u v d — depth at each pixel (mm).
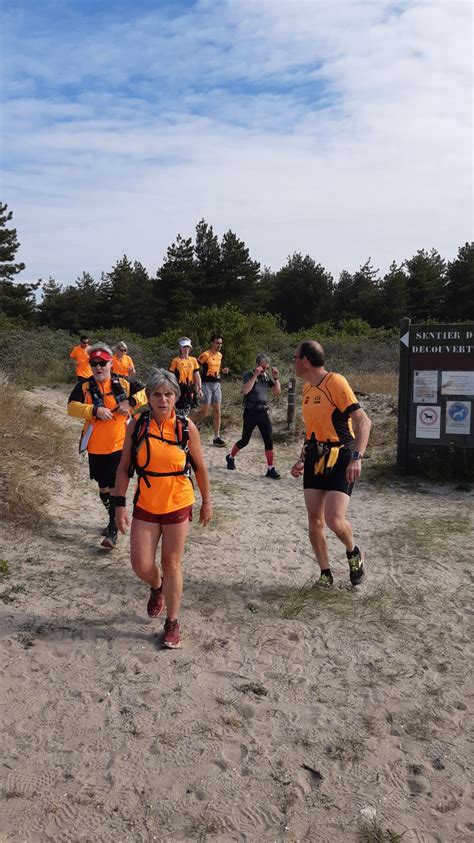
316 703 3535
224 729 3283
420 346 8891
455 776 2986
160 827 2660
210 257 52312
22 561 5242
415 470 9055
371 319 56188
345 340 25828
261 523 6801
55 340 21828
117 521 4004
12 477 6660
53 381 17547
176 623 4062
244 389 9211
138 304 56125
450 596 4949
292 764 3045
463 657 4051
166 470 3881
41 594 4676
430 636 4312
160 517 3951
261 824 2691
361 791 2887
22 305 46969
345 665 3930
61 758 3037
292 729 3305
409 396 8984
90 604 4566
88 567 5223
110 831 2629
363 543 6188
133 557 3980
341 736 3256
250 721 3357
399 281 55125
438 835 2645
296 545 6105
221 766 3020
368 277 59875
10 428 8344
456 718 3428
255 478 9195
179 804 2783
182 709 3434
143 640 4117
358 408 4527
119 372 6828
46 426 9258
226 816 2723
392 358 22250
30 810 2723
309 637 4258
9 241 46719
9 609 4402
